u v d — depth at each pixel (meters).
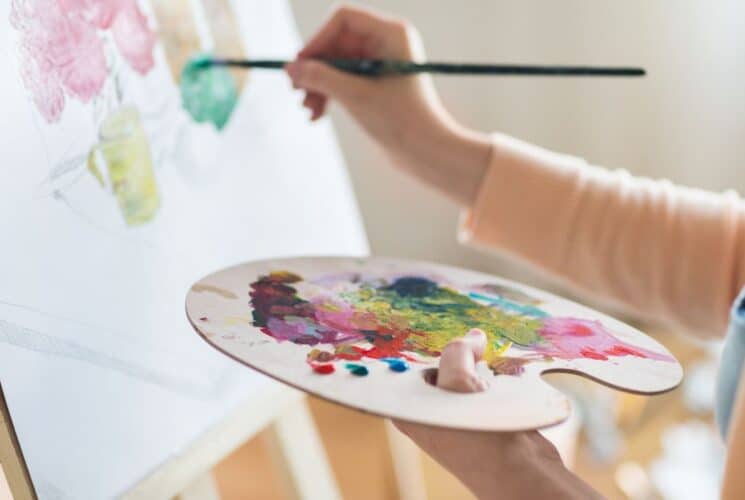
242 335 0.45
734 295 0.69
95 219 0.54
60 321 0.50
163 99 0.61
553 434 1.03
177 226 0.61
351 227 0.83
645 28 1.20
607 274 0.73
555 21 1.25
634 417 1.17
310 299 0.52
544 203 0.73
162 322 0.59
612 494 1.06
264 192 0.72
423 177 0.77
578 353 0.49
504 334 0.50
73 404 0.51
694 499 1.01
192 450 0.60
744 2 1.14
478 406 0.39
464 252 1.49
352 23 0.73
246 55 0.72
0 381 0.46
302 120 0.78
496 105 1.34
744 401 0.51
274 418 0.68
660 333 1.32
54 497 0.49
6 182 0.48
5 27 0.48
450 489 1.10
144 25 0.60
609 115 1.28
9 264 0.47
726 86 1.19
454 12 1.30
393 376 0.42
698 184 1.26
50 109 0.50
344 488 1.17
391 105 0.73
